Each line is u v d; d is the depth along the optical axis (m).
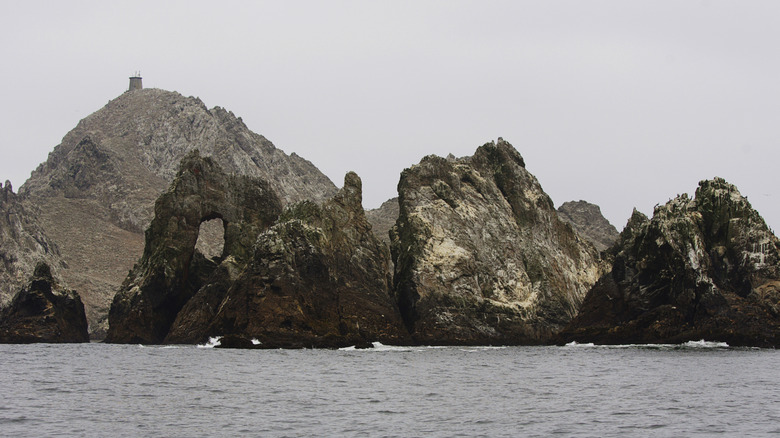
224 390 71.19
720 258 133.00
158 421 56.03
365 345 133.12
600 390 71.88
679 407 61.81
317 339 129.75
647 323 134.88
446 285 157.00
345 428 53.75
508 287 168.12
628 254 143.25
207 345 133.75
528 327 162.75
